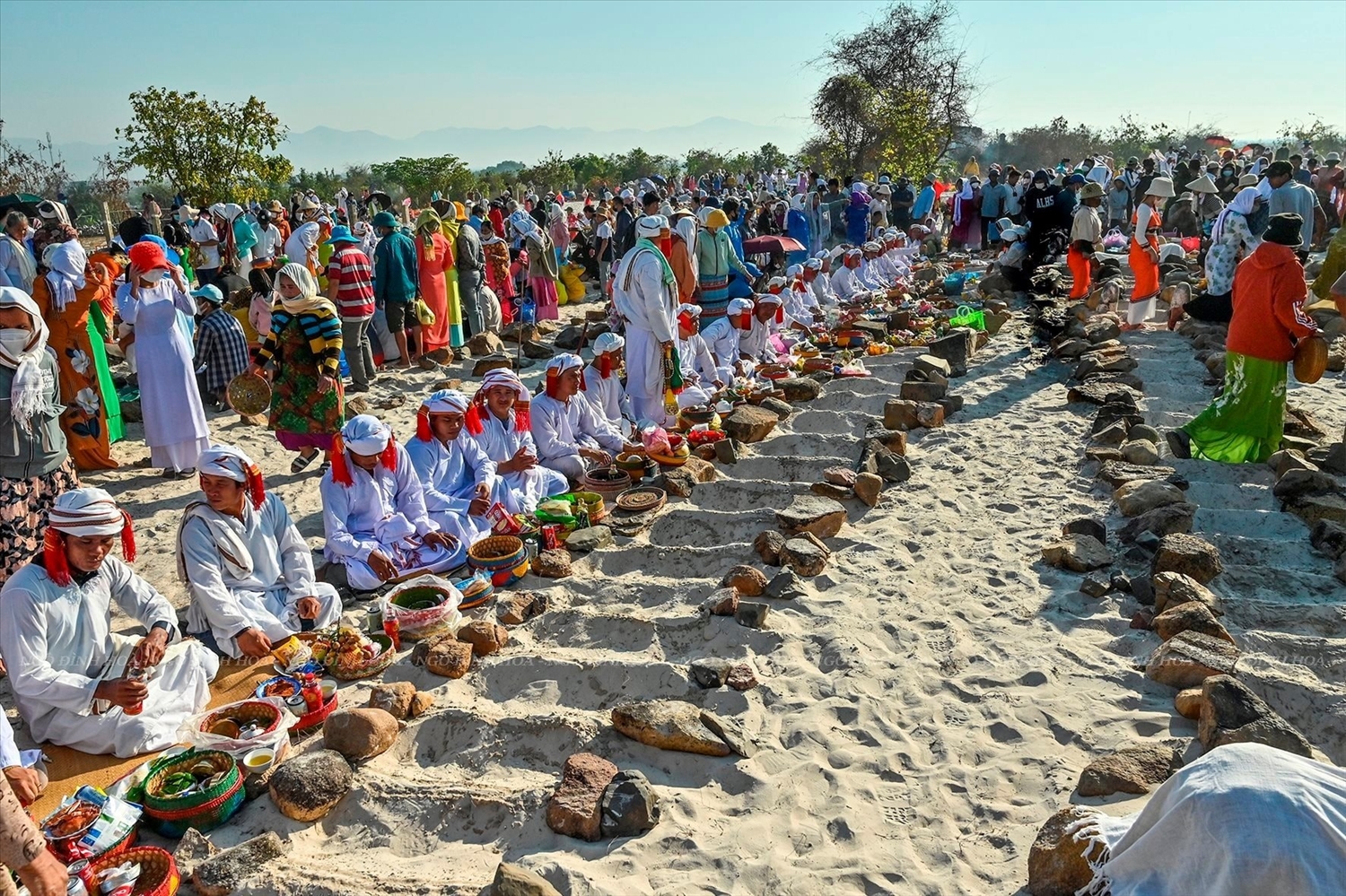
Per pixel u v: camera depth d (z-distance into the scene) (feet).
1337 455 21.98
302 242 35.22
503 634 16.31
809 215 66.03
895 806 12.25
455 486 20.81
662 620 16.74
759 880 11.04
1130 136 187.01
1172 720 13.42
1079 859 9.97
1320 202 61.00
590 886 10.87
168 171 78.59
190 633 15.89
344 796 12.48
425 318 36.24
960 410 29.48
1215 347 33.58
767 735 13.79
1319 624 15.75
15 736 13.78
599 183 154.30
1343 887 7.32
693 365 31.60
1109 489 22.20
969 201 72.79
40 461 17.49
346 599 18.04
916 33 100.12
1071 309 41.42
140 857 10.87
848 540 20.16
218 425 29.45
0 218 33.40
